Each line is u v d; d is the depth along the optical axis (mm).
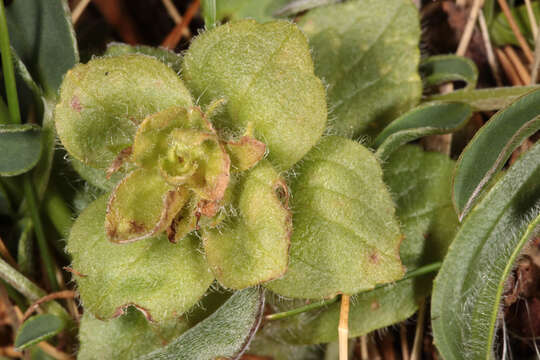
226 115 135
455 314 142
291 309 150
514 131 137
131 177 130
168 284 135
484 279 140
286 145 134
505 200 139
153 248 136
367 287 137
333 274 137
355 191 138
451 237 152
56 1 144
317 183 139
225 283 131
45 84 149
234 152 130
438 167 156
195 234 136
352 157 139
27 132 143
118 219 129
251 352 156
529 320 154
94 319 143
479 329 141
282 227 129
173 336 144
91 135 134
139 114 134
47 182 150
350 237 137
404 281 150
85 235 136
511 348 156
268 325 152
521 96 137
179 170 130
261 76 133
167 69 132
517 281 151
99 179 145
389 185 156
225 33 134
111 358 142
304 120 133
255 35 133
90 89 132
